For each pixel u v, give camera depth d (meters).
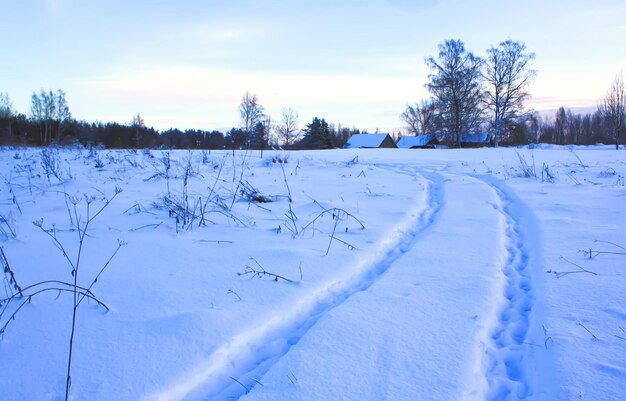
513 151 19.75
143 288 3.57
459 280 3.81
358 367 2.53
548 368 2.56
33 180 8.98
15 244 4.63
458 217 6.25
